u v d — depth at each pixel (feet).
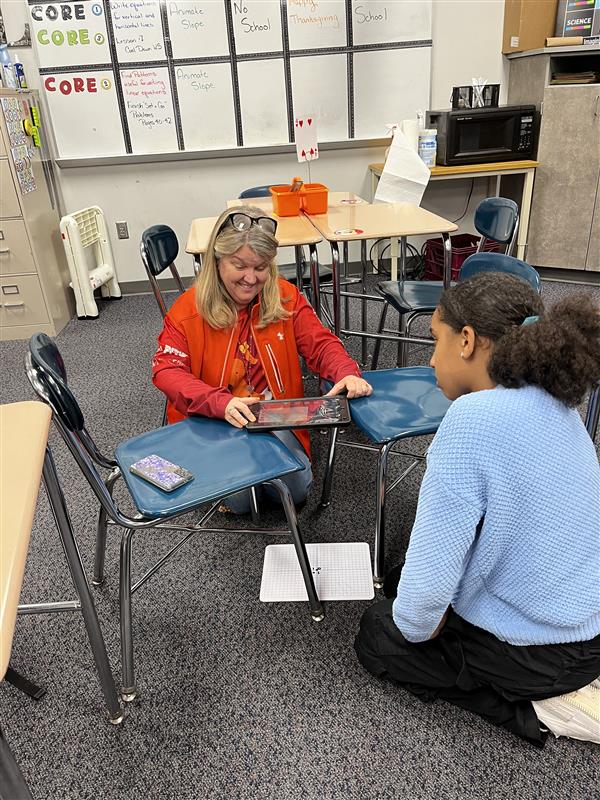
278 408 4.85
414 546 3.29
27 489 2.85
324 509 6.34
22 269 11.43
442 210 14.12
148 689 4.43
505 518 3.10
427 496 3.19
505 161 12.29
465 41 12.75
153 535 6.08
